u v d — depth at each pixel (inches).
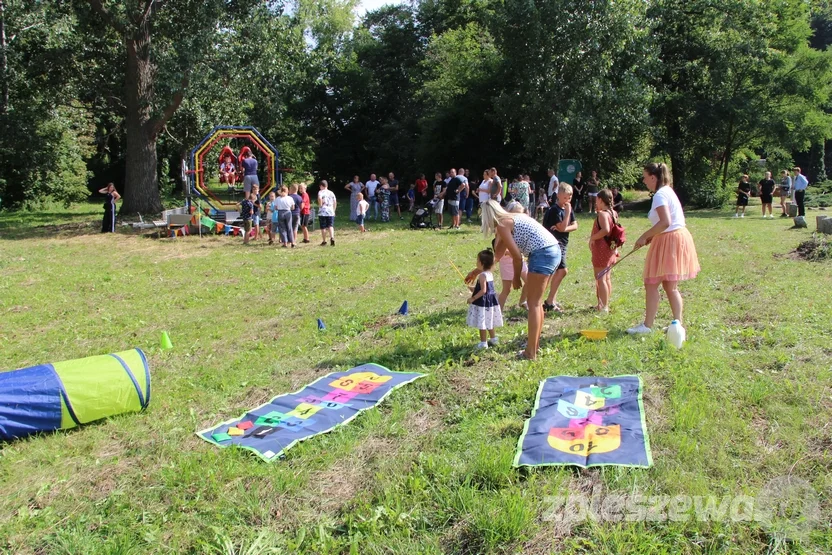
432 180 1251.8
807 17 1053.8
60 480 165.2
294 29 992.9
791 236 560.1
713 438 160.1
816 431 160.7
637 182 1269.7
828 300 292.5
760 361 213.6
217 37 836.0
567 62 879.7
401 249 564.4
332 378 228.2
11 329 331.6
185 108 981.2
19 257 577.3
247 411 203.6
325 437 180.4
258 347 281.3
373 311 333.1
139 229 771.4
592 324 275.7
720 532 124.3
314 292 400.5
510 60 967.6
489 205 239.1
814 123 999.0
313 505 147.7
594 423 171.3
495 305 250.4
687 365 211.9
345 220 876.0
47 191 1155.9
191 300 391.5
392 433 180.2
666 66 982.4
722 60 955.3
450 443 171.2
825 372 197.2
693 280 362.0
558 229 296.7
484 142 1194.0
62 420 192.9
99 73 927.7
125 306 379.9
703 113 973.2
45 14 854.5
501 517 131.0
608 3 844.0
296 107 1497.3
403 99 1514.5
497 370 226.1
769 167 1229.1
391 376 225.8
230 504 148.2
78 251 609.9
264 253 577.6
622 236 292.4
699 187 1011.3
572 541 125.4
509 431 175.2
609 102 876.6
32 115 963.3
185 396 221.5
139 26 842.2
